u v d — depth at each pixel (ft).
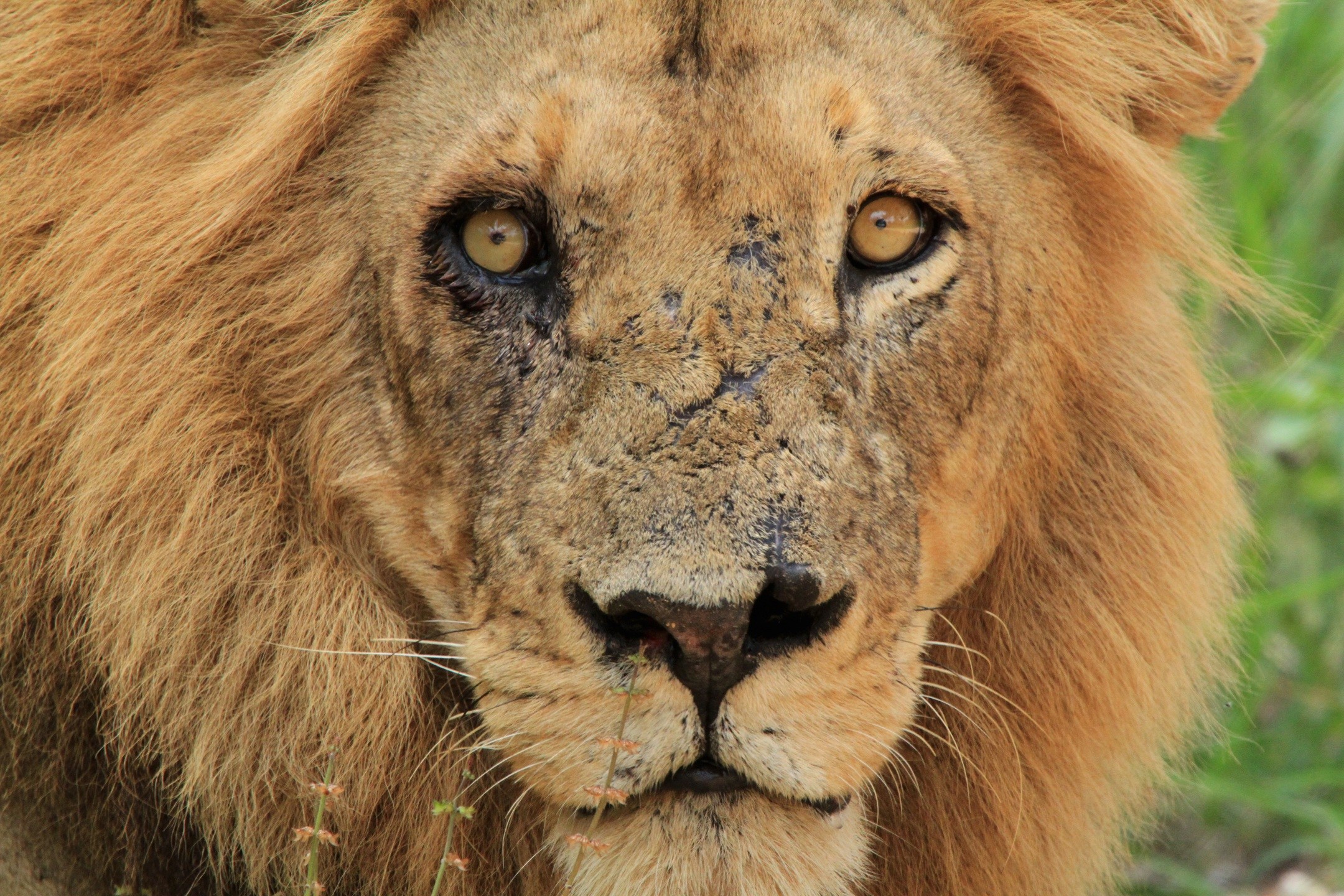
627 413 15.65
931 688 19.20
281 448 17.75
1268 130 33.24
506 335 16.61
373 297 17.44
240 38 18.39
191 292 17.56
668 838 15.39
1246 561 27.89
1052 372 18.99
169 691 17.01
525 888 17.75
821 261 16.42
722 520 14.96
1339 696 28.68
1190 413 20.27
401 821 17.52
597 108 16.39
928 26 18.38
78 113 18.06
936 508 17.61
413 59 17.71
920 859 19.49
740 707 15.05
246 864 17.57
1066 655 19.57
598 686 15.33
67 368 16.98
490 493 16.44
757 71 16.61
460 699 17.63
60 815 17.66
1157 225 19.90
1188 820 28.68
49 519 17.21
